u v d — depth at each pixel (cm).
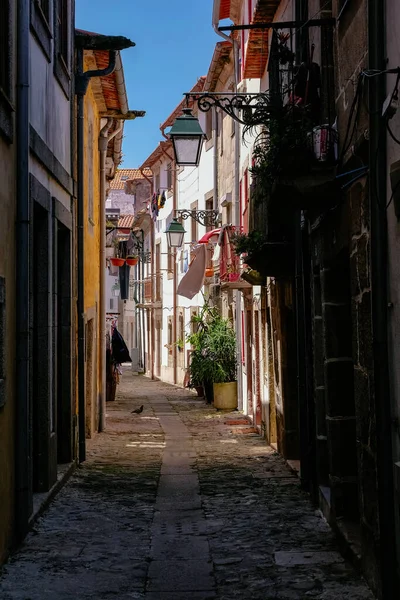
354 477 759
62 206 1044
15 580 627
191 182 3042
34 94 852
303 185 689
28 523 762
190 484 1056
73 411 1144
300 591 596
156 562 682
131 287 5200
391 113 502
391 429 546
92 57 1428
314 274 870
